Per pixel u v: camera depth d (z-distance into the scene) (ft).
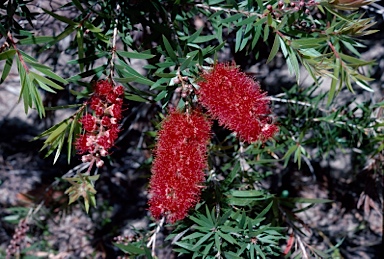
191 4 2.03
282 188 3.51
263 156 2.61
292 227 2.27
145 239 2.29
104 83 1.80
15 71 3.23
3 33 1.73
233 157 2.47
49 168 3.61
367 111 2.43
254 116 1.82
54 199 3.21
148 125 3.08
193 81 1.85
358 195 3.48
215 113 1.82
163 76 1.84
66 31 1.73
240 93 1.79
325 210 3.55
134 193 3.66
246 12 1.90
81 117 1.83
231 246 1.96
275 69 2.97
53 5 2.65
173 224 2.06
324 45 2.16
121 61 1.86
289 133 2.46
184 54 1.93
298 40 1.82
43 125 3.33
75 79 1.84
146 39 2.05
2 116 3.31
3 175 3.60
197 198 1.88
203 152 1.89
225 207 2.06
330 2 1.77
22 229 2.99
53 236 3.57
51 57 2.81
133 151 3.44
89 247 3.58
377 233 3.54
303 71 3.00
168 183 1.78
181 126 1.81
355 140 2.67
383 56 3.03
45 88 1.75
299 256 2.22
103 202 3.65
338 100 3.03
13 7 1.96
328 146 2.59
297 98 2.59
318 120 2.47
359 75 1.84
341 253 3.47
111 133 1.80
